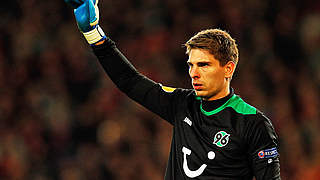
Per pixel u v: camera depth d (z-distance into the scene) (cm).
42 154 3384
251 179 1023
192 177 1002
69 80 3759
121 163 3247
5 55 3925
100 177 3228
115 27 4038
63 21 4041
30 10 4100
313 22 3897
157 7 4041
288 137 3372
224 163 988
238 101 1025
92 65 3766
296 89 3684
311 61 3791
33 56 3875
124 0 4106
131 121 3378
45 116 3528
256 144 982
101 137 3422
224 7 3959
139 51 3897
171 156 1053
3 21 4056
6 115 3578
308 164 3306
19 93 3738
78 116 3547
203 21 3931
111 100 3534
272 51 3831
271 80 3644
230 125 998
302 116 3566
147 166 3228
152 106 1106
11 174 3275
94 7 1088
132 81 1120
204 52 985
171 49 3853
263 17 3950
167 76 3662
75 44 3884
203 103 1034
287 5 3984
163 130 3328
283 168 3291
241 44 3803
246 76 3628
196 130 1022
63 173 3259
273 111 3462
